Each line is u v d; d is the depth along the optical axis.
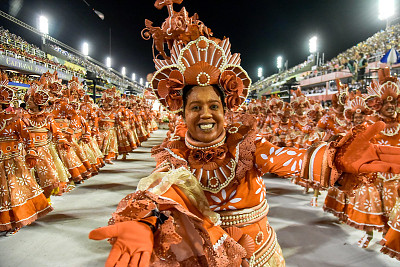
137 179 6.20
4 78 3.48
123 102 9.02
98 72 22.81
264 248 1.39
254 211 1.37
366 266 2.84
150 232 0.95
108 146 7.80
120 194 5.14
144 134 11.77
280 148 1.34
